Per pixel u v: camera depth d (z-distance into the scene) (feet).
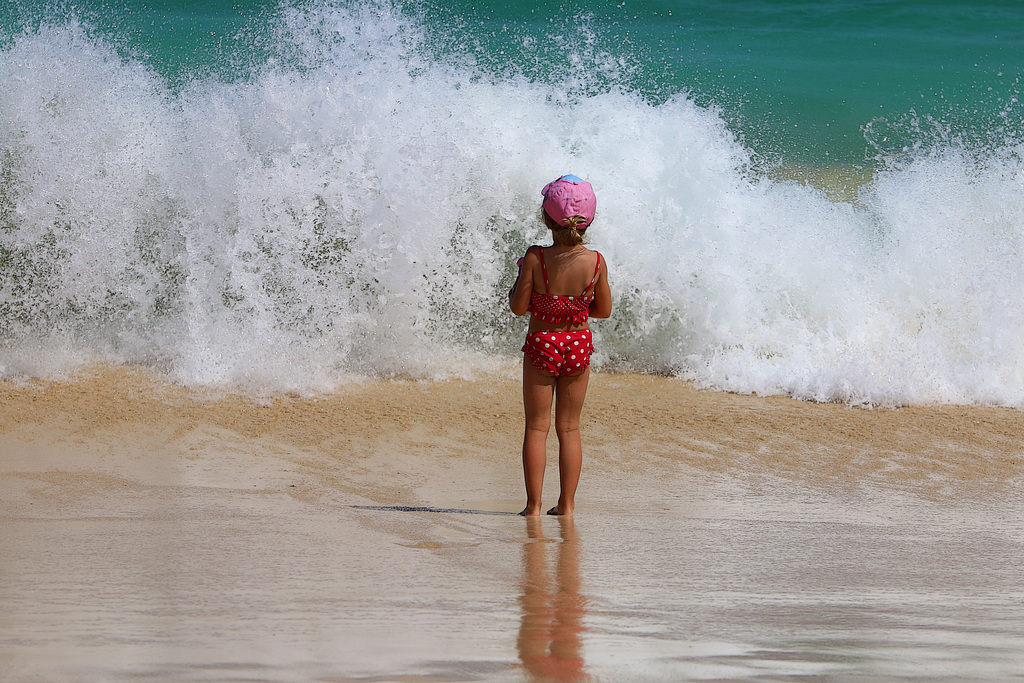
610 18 184.34
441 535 43.91
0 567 36.99
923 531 46.73
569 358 48.83
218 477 55.67
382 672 26.30
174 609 31.99
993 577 39.01
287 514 47.37
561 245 49.83
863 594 36.06
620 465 60.49
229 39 139.33
